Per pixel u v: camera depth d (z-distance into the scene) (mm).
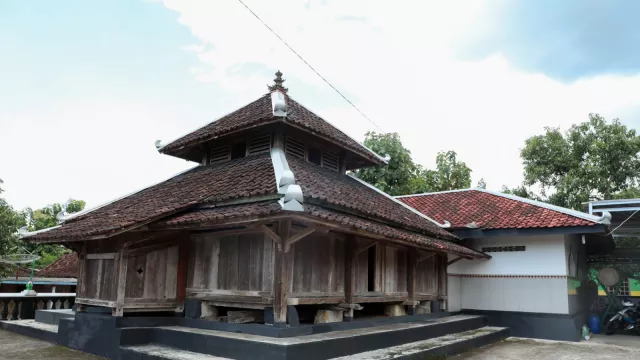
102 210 10219
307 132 9711
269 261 7418
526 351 10289
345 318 8797
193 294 8422
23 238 10156
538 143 25656
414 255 11023
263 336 6965
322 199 7371
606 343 11820
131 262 8148
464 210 14406
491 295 13297
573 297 13008
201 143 10609
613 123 25094
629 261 17281
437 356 8633
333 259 8523
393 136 24891
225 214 6828
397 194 23344
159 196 9391
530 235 12250
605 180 23297
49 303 13258
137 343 7715
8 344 9164
